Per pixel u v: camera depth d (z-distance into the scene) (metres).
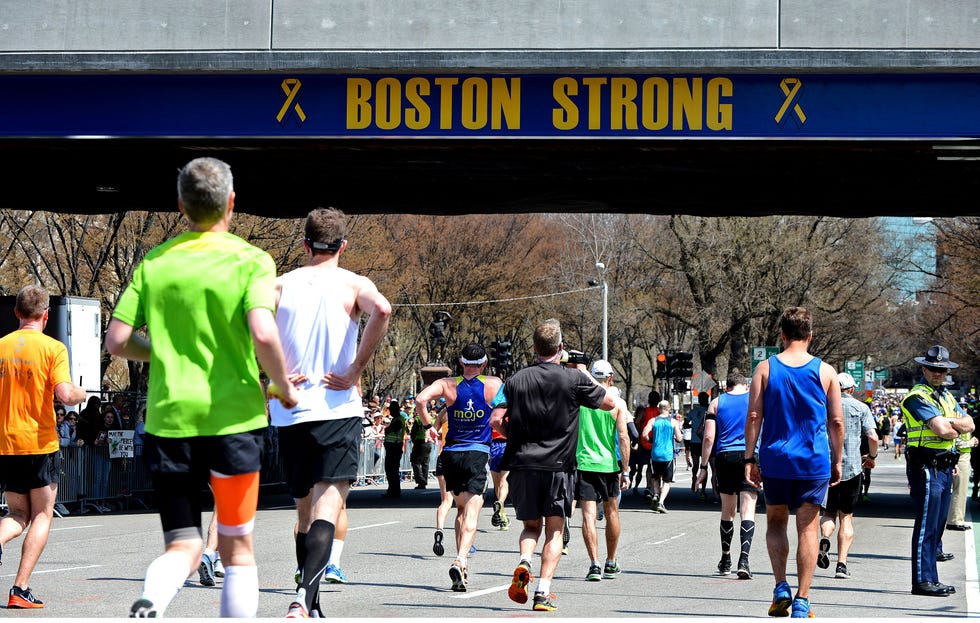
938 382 14.45
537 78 23.20
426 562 18.00
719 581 15.88
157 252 7.03
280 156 26.45
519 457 12.39
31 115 23.98
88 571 16.23
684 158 26.16
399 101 23.33
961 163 26.20
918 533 14.45
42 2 23.53
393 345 76.75
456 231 74.50
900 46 22.39
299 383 9.05
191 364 6.84
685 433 45.09
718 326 72.00
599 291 83.88
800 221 68.12
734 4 22.59
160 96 23.78
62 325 33.91
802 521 11.27
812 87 22.89
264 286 6.89
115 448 29.67
